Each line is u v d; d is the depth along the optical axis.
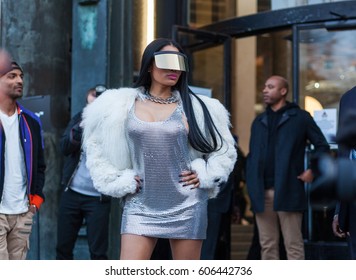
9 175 5.62
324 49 8.63
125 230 4.39
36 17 8.51
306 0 8.70
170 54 4.38
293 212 7.49
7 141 5.62
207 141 4.41
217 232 7.81
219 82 9.06
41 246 8.29
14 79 5.64
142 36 8.48
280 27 8.89
